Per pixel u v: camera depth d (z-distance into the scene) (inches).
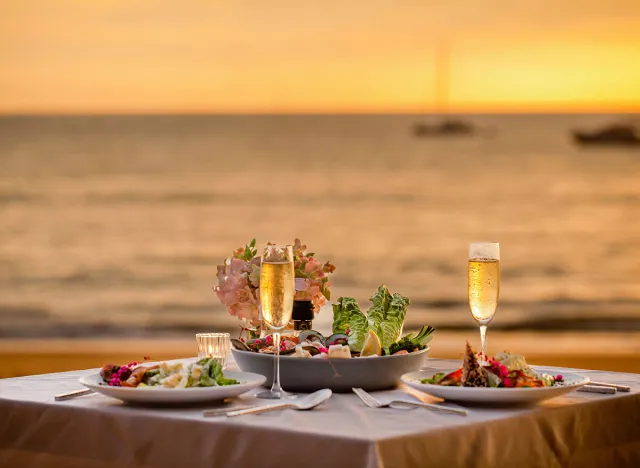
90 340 609.6
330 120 1095.6
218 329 653.3
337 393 76.7
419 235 981.8
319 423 60.2
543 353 539.5
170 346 569.9
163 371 72.2
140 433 63.9
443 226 1008.2
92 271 846.5
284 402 69.5
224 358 92.2
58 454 67.6
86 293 765.9
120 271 842.2
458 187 1069.8
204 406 67.9
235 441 59.9
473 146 1101.7
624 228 964.0
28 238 905.5
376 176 1103.0
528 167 1074.1
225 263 94.7
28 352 546.0
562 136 1079.6
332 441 55.7
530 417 65.4
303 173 1073.5
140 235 948.0
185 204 983.0
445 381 71.6
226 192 1032.8
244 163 1062.4
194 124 1042.7
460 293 785.6
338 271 884.0
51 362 498.9
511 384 69.1
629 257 877.2
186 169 1040.8
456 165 1096.2
